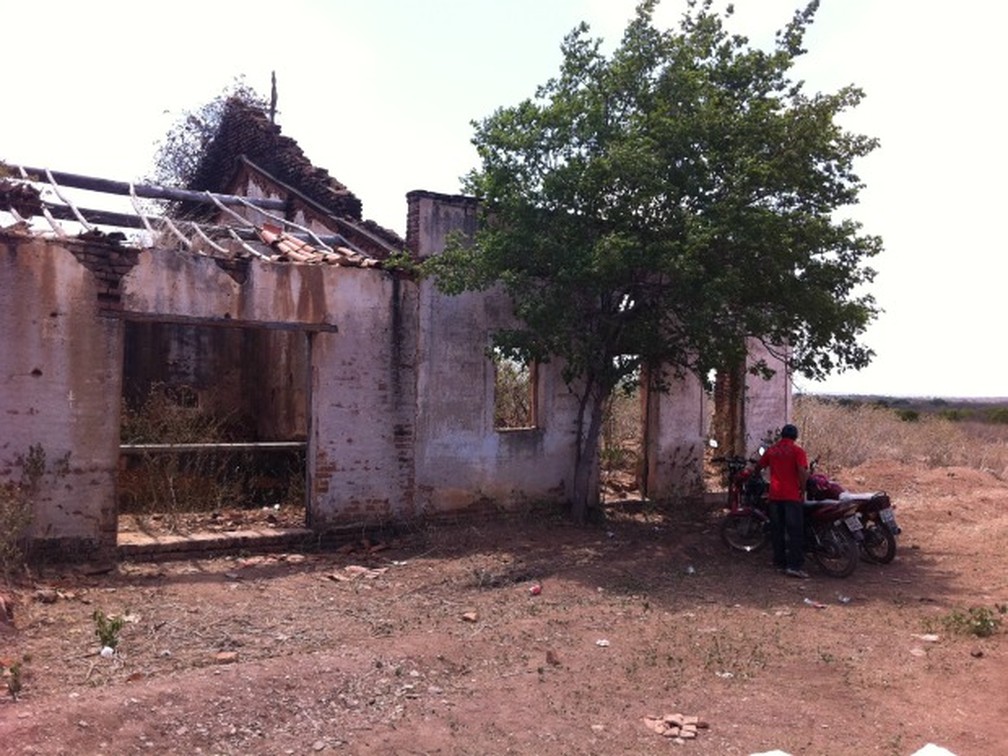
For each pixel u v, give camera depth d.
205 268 9.96
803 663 6.59
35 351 9.02
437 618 7.72
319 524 10.67
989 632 7.30
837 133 10.77
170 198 14.18
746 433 15.05
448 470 11.62
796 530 9.56
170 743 4.93
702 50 11.17
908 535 12.12
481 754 4.99
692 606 8.18
